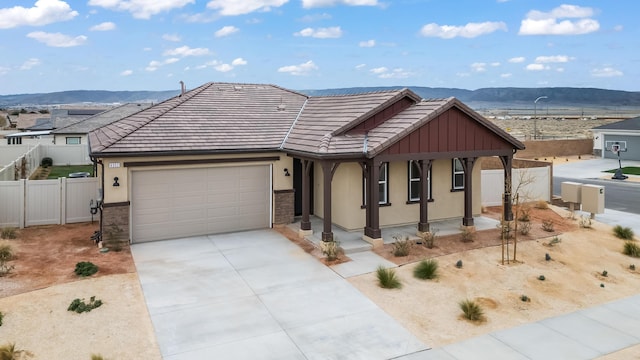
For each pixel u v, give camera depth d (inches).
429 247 563.2
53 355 315.9
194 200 626.2
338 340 346.6
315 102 808.3
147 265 506.0
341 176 634.2
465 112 609.0
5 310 378.6
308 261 525.0
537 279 473.7
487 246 573.9
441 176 684.7
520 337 355.6
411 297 426.6
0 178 757.9
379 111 639.8
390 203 650.2
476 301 419.2
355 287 449.4
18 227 641.0
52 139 1654.8
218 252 557.6
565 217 745.6
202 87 832.3
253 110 760.3
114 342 336.5
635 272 506.0
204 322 373.1
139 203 594.2
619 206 901.2
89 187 679.1
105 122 1556.3
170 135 625.0
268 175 671.1
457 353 329.7
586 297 436.1
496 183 825.5
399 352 330.6
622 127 1720.0
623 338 356.5
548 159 1770.4
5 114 4515.3
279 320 378.9
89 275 465.7
